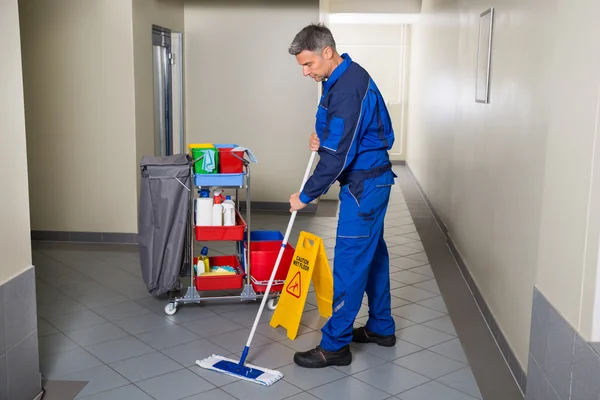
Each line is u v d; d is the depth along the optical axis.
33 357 2.63
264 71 6.88
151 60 5.78
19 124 2.47
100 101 5.38
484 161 3.94
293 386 2.84
